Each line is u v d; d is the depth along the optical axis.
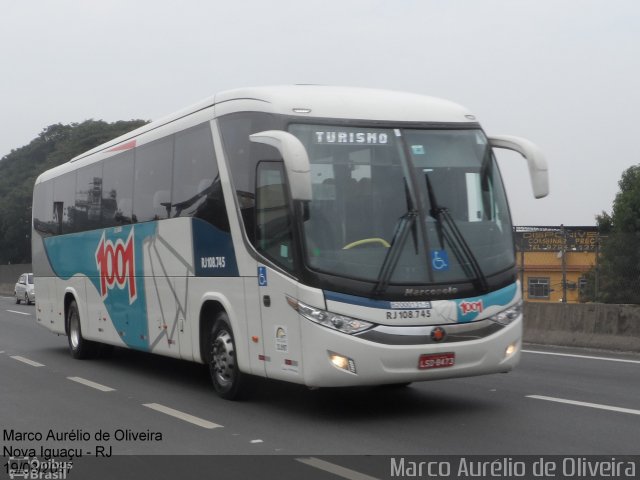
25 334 21.58
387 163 8.82
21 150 89.62
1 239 75.19
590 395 10.23
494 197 9.18
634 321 14.98
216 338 10.34
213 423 8.98
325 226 8.46
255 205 9.25
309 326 8.31
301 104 8.92
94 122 72.69
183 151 11.14
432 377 8.45
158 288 11.89
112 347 15.78
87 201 15.02
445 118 9.31
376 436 8.12
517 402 9.80
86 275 14.95
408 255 8.50
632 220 34.09
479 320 8.62
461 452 7.40
